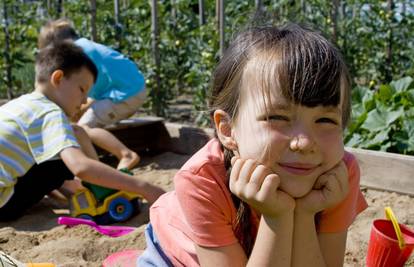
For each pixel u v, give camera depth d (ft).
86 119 15.29
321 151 5.06
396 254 7.14
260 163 5.21
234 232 5.85
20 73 26.27
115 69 15.61
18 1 27.99
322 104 4.91
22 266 7.02
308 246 5.55
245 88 5.22
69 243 9.10
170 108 24.39
